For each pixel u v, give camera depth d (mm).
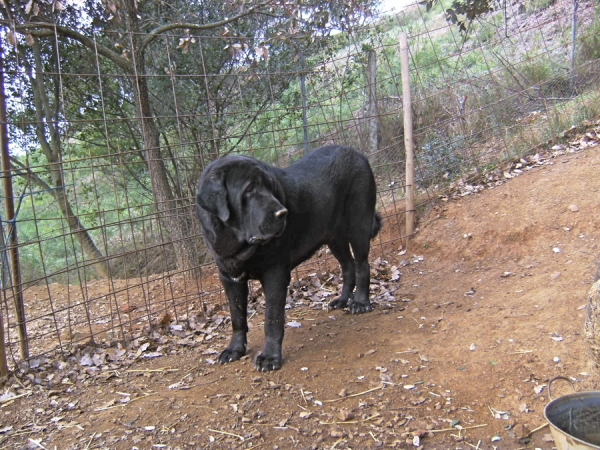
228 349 2072
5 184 2008
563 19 5066
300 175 2115
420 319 2229
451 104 4113
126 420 1659
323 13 3037
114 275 4312
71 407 1772
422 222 3213
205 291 2945
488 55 5180
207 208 1732
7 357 2281
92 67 3881
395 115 3986
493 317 2096
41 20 3045
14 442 1587
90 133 4062
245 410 1667
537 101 4027
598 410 1275
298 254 2098
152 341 2318
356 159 2363
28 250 4754
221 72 4094
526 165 3447
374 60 3811
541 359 1750
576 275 2264
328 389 1756
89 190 4070
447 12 3311
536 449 1406
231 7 3258
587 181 2965
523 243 2748
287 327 2359
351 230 2379
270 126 4371
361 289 2438
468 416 1566
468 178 3477
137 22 3441
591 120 3697
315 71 3457
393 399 1667
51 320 2855
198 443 1517
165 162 4117
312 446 1476
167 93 4012
